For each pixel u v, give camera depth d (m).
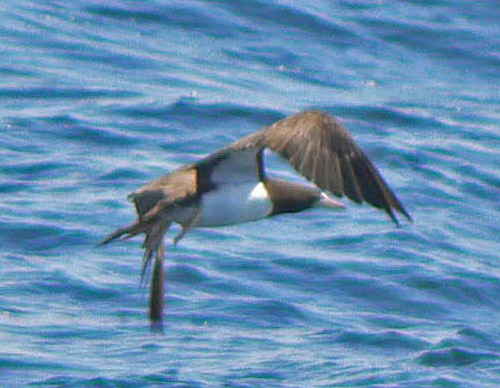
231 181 9.55
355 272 16.33
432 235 17.67
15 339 14.05
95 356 13.75
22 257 16.22
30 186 18.36
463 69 24.61
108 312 14.93
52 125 20.47
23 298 15.09
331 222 17.86
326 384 13.27
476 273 16.56
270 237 17.27
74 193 18.14
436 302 15.84
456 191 19.33
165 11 25.33
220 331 14.56
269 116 21.52
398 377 13.51
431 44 25.25
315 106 22.14
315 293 15.81
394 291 15.97
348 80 23.64
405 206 18.66
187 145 20.28
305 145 7.83
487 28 26.03
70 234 16.83
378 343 14.45
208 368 13.55
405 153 20.45
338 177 7.78
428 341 14.53
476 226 18.27
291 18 25.56
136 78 22.80
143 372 13.37
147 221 9.10
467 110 22.66
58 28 24.41
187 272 15.98
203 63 23.73
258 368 13.60
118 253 16.41
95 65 23.17
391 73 24.11
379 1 26.77
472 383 13.45
